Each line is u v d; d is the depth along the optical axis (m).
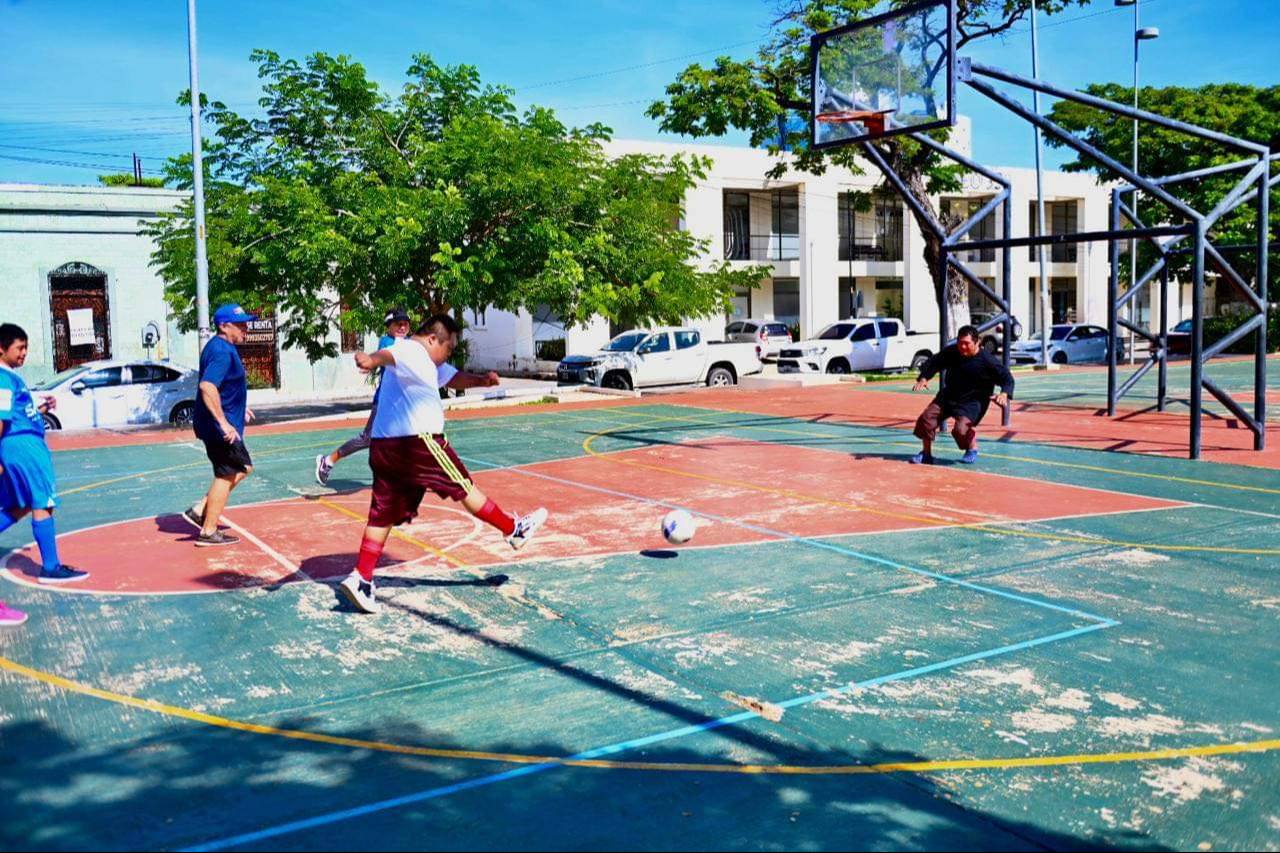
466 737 4.40
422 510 9.62
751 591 6.68
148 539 8.52
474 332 39.84
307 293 18.92
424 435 6.05
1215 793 3.85
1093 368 31.06
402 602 6.50
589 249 19.89
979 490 10.34
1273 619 5.98
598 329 38.03
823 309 41.69
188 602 6.55
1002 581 6.86
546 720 4.58
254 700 4.85
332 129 19.97
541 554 7.78
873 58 13.53
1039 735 4.38
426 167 19.45
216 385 7.84
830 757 4.18
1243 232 33.41
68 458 14.18
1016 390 22.89
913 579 6.93
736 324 37.88
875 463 12.29
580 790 3.89
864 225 46.91
